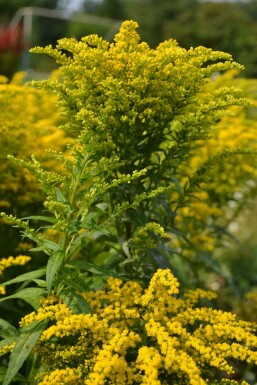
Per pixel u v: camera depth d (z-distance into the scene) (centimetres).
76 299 292
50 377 261
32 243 454
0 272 340
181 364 254
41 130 503
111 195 324
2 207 466
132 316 284
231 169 499
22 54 1616
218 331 282
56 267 278
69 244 300
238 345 276
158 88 311
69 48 315
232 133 497
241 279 591
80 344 282
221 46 2167
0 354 289
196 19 2308
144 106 315
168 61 312
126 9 4294
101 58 311
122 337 263
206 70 319
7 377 264
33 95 538
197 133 328
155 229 301
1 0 3762
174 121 375
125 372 266
